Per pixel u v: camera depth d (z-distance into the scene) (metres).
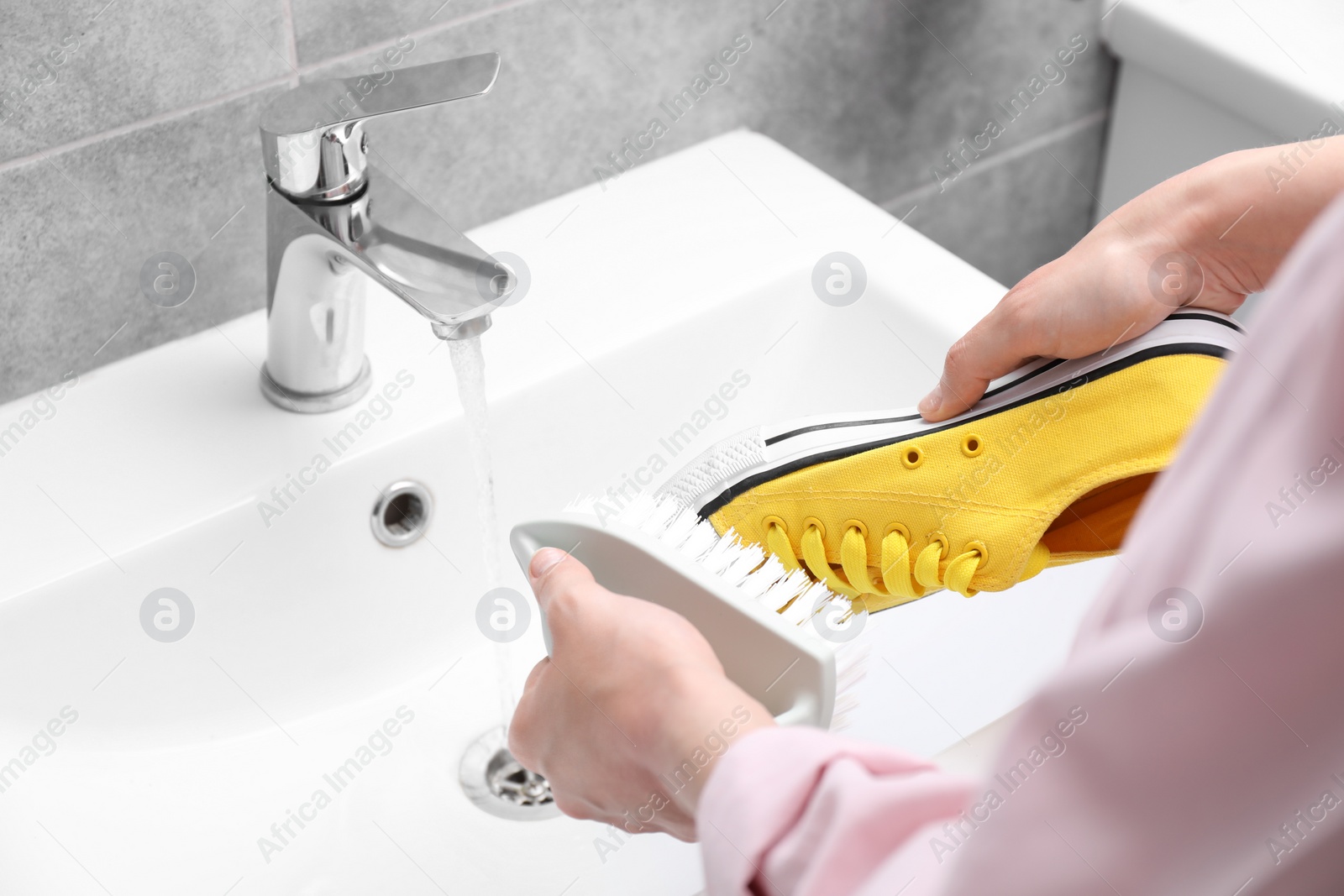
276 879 0.54
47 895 0.48
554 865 0.57
